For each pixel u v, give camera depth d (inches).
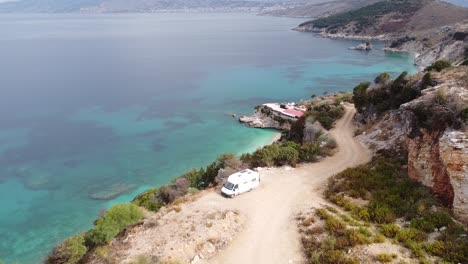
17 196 2469.2
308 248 1037.8
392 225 1047.0
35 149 3314.5
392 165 1523.1
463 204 1016.2
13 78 6451.8
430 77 1822.1
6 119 4185.5
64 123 4069.9
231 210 1306.6
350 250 962.1
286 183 1552.7
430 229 1006.4
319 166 1736.0
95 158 3129.9
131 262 1005.8
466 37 7239.2
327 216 1162.6
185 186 1811.0
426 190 1213.7
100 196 2470.5
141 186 2623.0
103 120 4192.9
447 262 854.5
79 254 1264.8
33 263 1796.3
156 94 5393.7
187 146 3403.1
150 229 1209.4
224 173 1700.3
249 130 3821.4
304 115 3009.4
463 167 1016.2
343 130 2390.5
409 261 879.1
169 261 995.3
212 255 1063.6
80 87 5802.2
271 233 1158.3
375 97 2404.0
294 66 7869.1
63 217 2214.6
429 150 1253.1
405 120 1672.0
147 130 3865.7
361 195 1320.1
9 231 2076.8
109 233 1217.4
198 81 6338.6
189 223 1214.3
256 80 6456.7
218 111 4559.5
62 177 2763.3
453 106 1198.3
